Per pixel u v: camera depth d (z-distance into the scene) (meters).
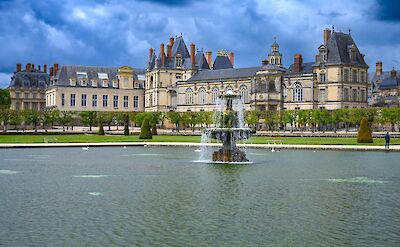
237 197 33.91
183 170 48.47
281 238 24.25
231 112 58.69
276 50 157.12
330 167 51.00
